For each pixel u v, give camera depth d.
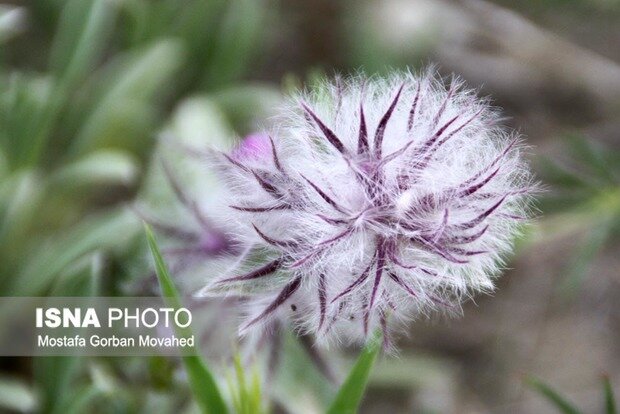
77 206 0.20
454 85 0.12
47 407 0.16
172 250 0.13
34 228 0.19
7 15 0.18
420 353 0.20
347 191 0.11
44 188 0.19
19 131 0.18
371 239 0.11
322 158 0.12
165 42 0.20
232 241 0.12
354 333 0.12
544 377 0.20
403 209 0.11
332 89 0.12
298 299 0.12
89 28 0.18
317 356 0.13
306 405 0.15
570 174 0.17
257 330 0.12
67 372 0.16
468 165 0.12
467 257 0.11
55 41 0.20
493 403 0.20
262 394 0.13
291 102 0.12
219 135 0.18
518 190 0.11
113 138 0.20
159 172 0.15
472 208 0.11
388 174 0.11
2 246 0.18
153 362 0.14
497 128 0.12
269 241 0.11
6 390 0.16
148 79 0.20
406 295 0.11
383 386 0.20
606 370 0.20
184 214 0.13
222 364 0.13
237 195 0.12
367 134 0.11
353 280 0.11
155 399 0.16
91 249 0.16
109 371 0.16
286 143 0.12
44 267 0.17
